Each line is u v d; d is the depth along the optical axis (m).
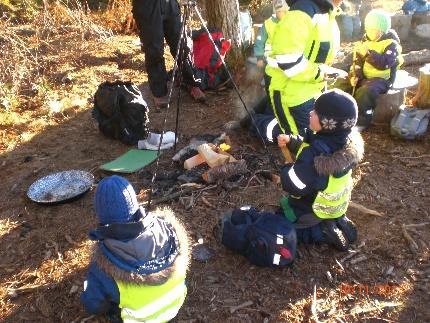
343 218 3.39
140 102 4.79
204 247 3.48
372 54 4.78
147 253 2.38
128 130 4.84
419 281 3.15
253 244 3.18
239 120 5.22
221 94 5.93
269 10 8.66
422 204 3.85
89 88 6.10
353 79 4.99
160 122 5.30
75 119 5.44
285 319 2.91
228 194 4.02
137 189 4.12
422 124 4.75
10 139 5.06
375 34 4.80
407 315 2.92
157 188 4.11
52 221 3.84
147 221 2.40
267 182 4.16
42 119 5.43
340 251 3.39
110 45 7.50
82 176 4.23
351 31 7.48
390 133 4.82
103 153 4.78
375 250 3.41
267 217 3.27
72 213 3.91
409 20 7.31
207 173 4.11
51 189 4.14
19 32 7.86
